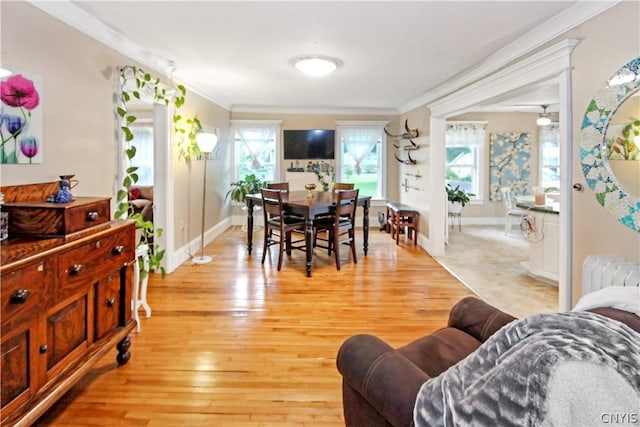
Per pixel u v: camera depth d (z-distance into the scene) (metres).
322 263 4.54
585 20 2.32
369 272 4.19
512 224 6.89
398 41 3.01
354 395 1.29
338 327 2.79
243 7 2.41
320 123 6.94
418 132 5.75
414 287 3.71
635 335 0.89
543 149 7.32
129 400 1.91
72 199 1.97
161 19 2.60
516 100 5.93
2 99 1.89
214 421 1.76
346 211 4.42
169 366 2.23
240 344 2.51
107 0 2.30
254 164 6.93
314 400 1.93
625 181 2.08
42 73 2.17
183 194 4.51
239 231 6.52
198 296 3.41
